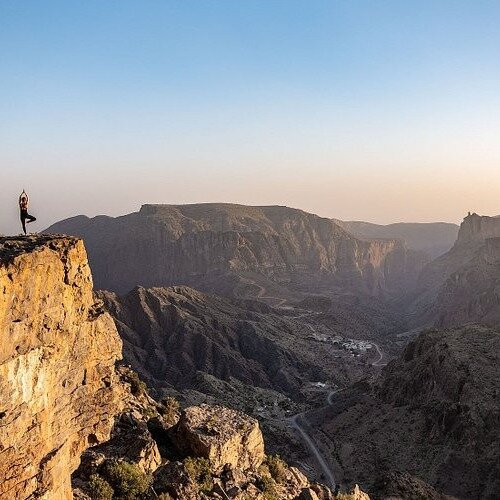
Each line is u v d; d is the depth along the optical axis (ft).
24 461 60.39
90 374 89.40
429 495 243.60
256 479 113.19
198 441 108.88
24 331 61.16
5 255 61.31
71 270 76.23
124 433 100.78
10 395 58.18
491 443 286.87
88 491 81.87
